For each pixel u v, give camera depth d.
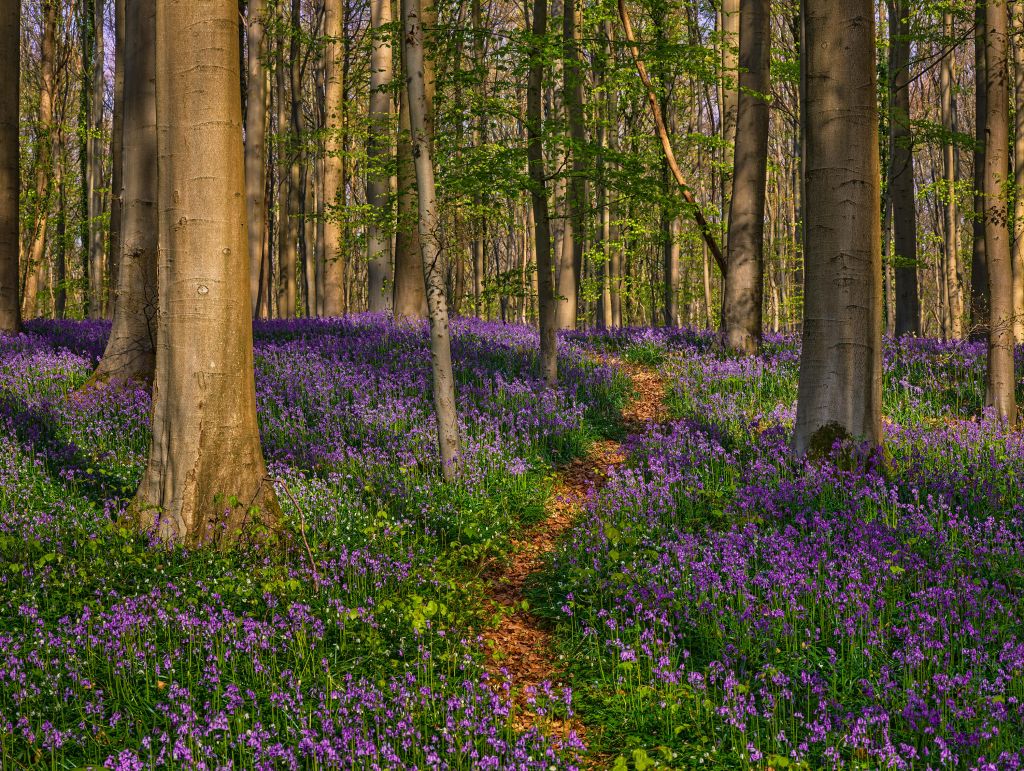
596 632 5.84
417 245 18.25
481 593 7.08
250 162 20.86
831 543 6.78
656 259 40.72
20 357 12.73
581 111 15.70
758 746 4.68
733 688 4.98
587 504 8.90
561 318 23.52
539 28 12.45
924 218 51.72
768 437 10.14
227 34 7.14
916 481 8.38
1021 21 16.14
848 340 8.84
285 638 5.59
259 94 20.72
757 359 14.61
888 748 4.22
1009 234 11.75
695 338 18.56
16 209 15.04
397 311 18.52
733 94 18.78
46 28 26.81
